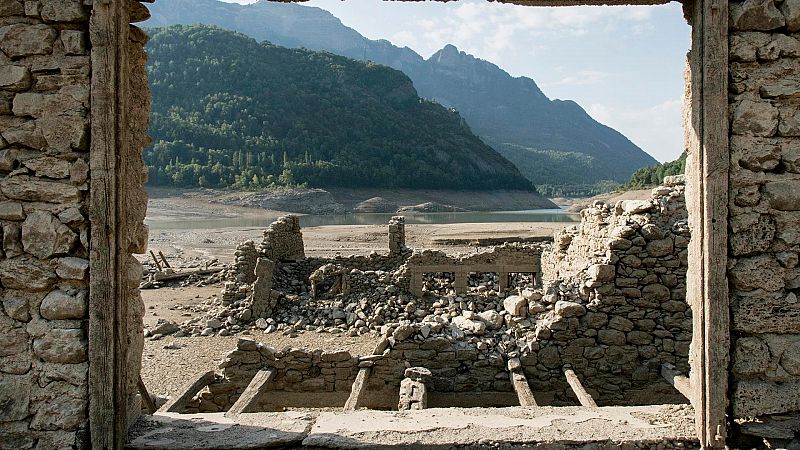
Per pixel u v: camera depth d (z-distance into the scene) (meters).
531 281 21.75
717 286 5.48
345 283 20.41
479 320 9.69
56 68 5.38
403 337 9.28
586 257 13.30
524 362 9.22
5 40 5.36
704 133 5.52
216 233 49.56
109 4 5.34
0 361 5.35
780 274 5.50
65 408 5.34
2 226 5.37
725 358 5.49
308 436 5.71
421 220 71.56
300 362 9.38
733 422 5.59
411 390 8.14
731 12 5.53
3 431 5.32
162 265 30.20
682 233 9.49
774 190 5.48
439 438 5.66
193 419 6.18
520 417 6.21
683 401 9.28
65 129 5.36
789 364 5.48
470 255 21.02
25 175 5.38
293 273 22.38
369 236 45.41
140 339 6.18
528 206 129.88
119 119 5.43
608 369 9.35
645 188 70.12
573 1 5.88
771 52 5.48
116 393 5.41
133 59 6.11
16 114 5.38
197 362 14.20
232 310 18.33
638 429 5.83
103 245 5.33
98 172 5.33
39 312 5.38
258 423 6.07
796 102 5.52
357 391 8.31
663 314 9.42
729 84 5.54
